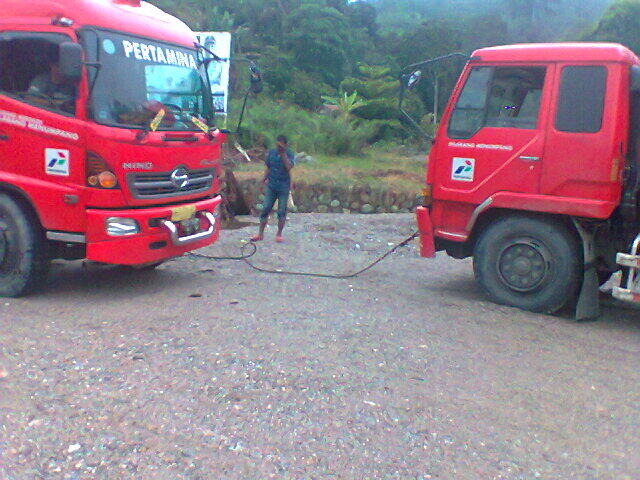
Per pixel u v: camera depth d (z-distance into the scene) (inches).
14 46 254.7
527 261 261.1
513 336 226.4
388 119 1750.7
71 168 250.2
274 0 2308.1
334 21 2266.2
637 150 249.9
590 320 257.4
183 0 1993.1
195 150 287.9
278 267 346.0
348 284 302.7
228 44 879.1
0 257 263.3
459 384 178.5
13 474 125.0
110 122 250.5
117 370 176.2
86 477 125.7
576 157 245.8
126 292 276.7
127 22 266.7
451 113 275.0
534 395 174.2
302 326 221.1
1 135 258.5
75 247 269.4
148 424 146.9
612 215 253.0
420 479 130.6
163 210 269.7
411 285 309.6
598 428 157.1
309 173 929.5
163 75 279.9
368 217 568.7
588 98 244.4
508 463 138.5
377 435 147.2
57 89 250.4
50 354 187.0
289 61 2047.2
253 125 1098.7
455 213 280.7
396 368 186.7
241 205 593.0
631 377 192.4
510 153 259.8
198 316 231.3
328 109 1814.7
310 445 141.2
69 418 147.9
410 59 2406.5
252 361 184.5
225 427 147.0
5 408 150.6
